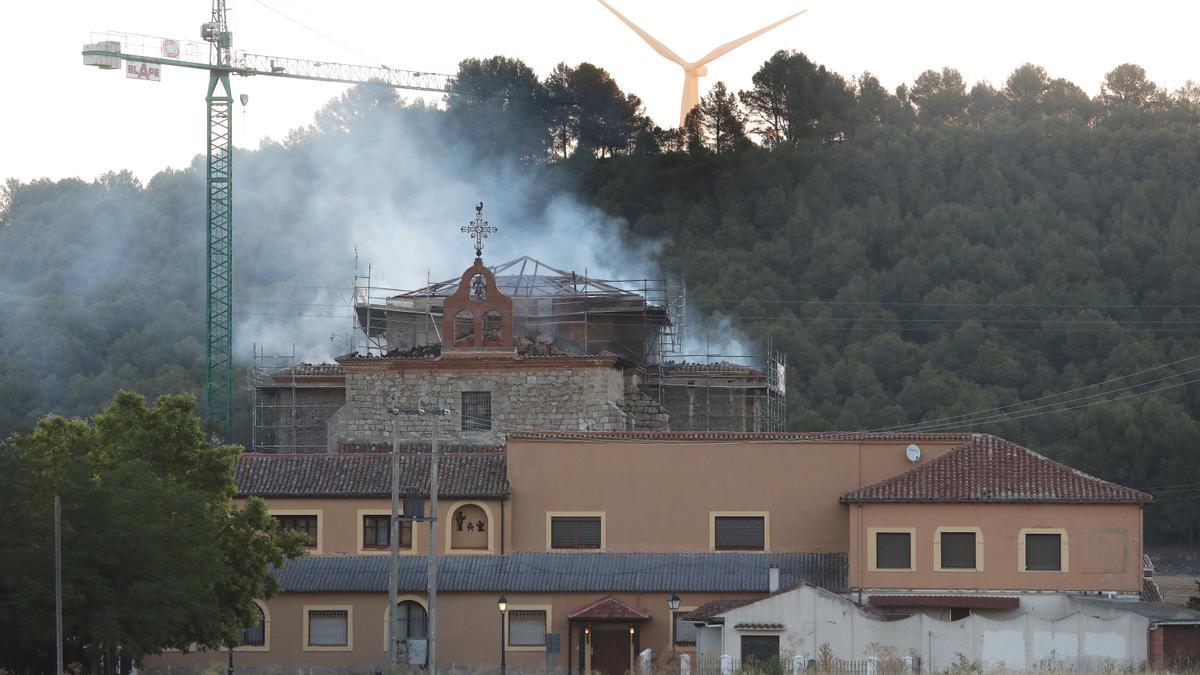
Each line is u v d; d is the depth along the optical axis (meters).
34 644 87.69
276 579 108.19
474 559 118.38
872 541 112.75
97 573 88.56
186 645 98.62
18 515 85.81
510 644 116.75
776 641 101.88
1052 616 109.69
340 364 135.00
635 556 118.50
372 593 116.94
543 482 120.00
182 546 91.69
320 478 120.50
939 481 113.69
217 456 103.06
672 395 146.50
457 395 133.00
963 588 111.75
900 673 93.94
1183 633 98.06
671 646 115.31
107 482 91.31
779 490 118.88
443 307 134.00
